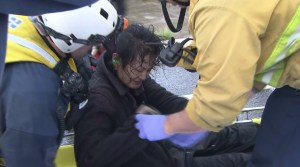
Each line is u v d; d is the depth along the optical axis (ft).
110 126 6.40
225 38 4.43
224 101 4.53
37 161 5.14
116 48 6.24
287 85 5.57
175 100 7.54
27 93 5.03
